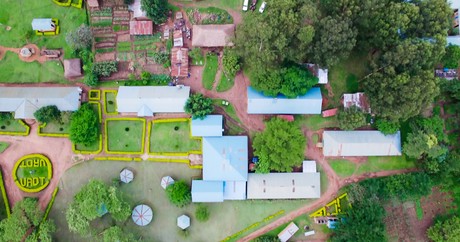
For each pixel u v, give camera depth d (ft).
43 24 187.11
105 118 191.52
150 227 188.96
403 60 162.40
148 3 178.19
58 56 191.72
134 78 190.49
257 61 167.02
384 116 175.11
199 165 189.06
